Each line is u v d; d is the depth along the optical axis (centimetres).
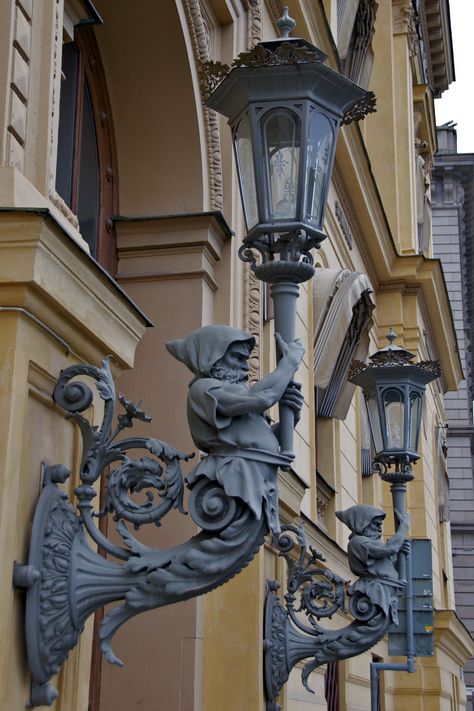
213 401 334
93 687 573
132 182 654
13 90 366
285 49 361
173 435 621
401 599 909
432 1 2233
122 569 335
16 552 333
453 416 3638
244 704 605
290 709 773
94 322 395
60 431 380
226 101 382
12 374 337
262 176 362
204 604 610
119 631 590
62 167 569
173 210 650
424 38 2314
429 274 1655
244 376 351
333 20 1177
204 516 333
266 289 733
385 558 572
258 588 623
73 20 477
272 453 337
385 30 1803
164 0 615
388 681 1504
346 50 1262
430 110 2017
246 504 331
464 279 3762
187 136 647
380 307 1642
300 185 359
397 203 1734
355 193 1310
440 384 2125
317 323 1034
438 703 1605
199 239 638
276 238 362
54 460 374
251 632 615
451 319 2002
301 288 954
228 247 666
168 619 589
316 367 1034
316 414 1113
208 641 617
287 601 573
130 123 649
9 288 342
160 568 332
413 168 1828
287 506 720
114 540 597
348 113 390
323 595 577
